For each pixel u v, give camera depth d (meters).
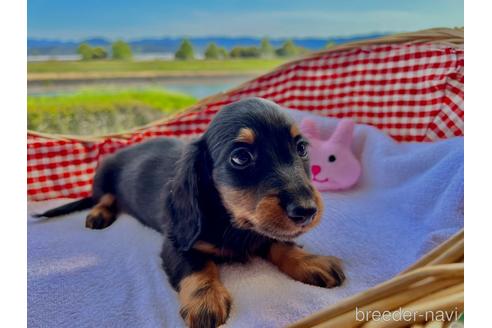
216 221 0.27
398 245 0.31
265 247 0.29
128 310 0.26
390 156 0.38
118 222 0.36
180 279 0.26
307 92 0.46
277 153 0.25
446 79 0.41
